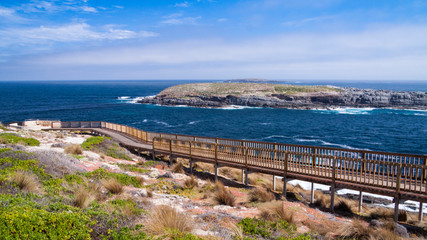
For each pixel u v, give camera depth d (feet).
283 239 21.88
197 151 58.49
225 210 30.96
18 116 249.55
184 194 38.04
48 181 29.84
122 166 52.19
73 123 115.03
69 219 18.24
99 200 28.35
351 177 38.91
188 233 20.38
